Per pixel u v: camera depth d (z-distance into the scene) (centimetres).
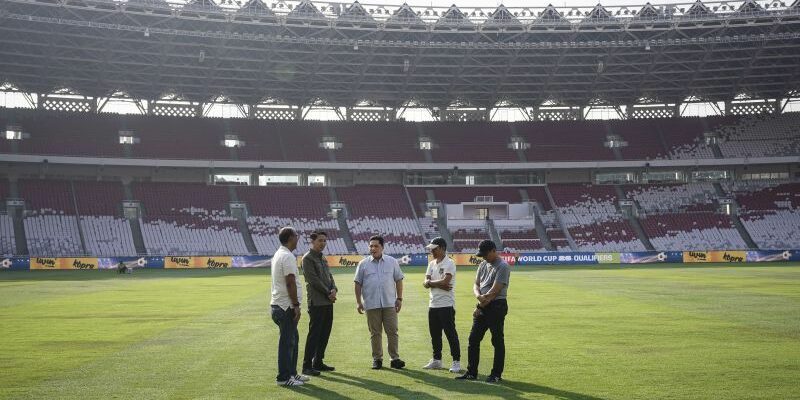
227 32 7488
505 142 9400
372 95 9069
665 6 7769
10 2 6675
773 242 8144
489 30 7875
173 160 8400
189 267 7325
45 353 1616
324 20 7544
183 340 1819
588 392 1195
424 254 7888
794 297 2998
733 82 8788
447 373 1385
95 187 8275
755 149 8894
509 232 8600
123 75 8169
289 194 8894
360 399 1159
